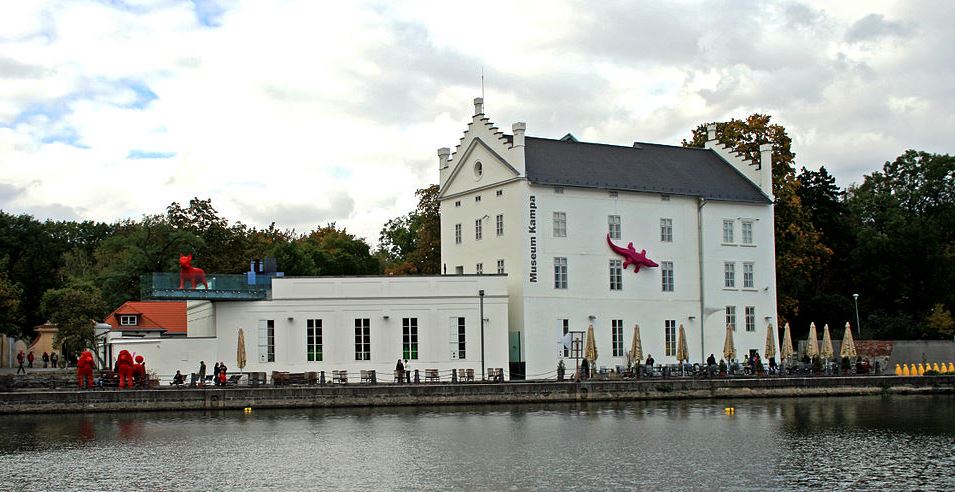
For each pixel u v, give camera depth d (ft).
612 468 171.94
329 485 161.17
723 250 337.31
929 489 155.53
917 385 293.23
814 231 381.40
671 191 327.88
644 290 322.34
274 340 291.17
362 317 293.43
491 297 295.69
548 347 305.32
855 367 326.65
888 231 453.17
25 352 458.50
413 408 256.52
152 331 358.84
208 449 193.67
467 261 327.88
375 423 228.63
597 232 315.78
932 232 426.92
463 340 294.87
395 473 169.48
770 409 254.68
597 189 315.78
